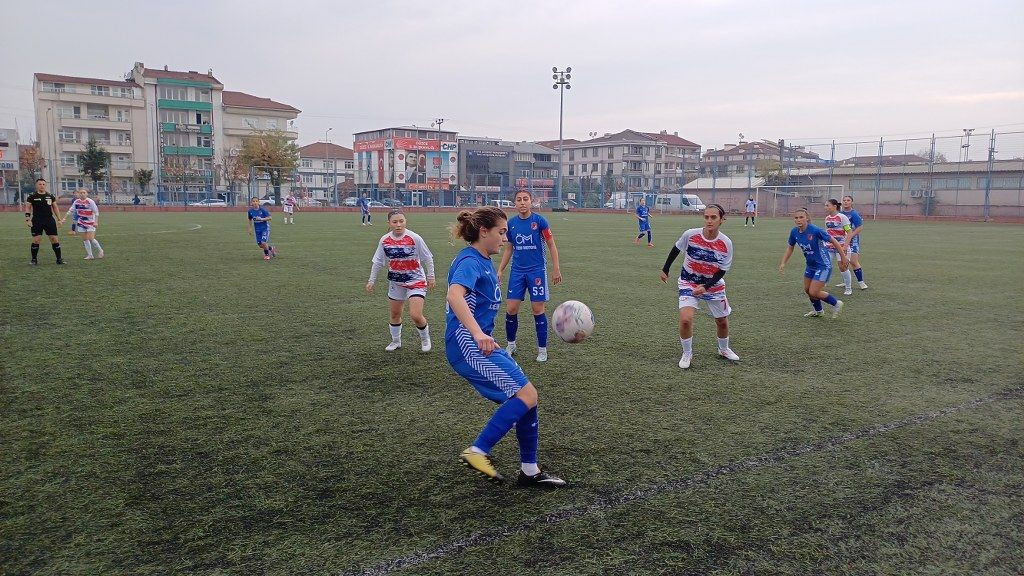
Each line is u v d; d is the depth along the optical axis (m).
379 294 10.71
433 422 4.76
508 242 6.73
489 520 3.31
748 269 14.66
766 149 100.00
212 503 3.48
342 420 4.79
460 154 89.69
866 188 50.94
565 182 80.50
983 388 5.70
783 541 3.13
